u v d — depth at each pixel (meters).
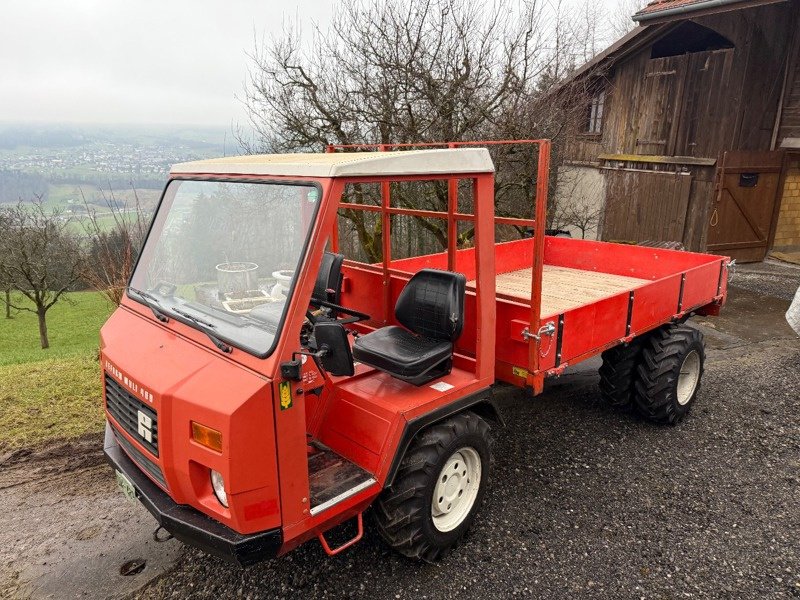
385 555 3.23
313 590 2.98
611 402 4.86
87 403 5.24
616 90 12.60
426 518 2.96
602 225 13.34
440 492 3.12
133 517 3.62
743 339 7.02
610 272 6.09
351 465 2.87
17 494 3.88
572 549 3.28
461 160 2.91
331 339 2.30
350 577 3.06
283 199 2.54
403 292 3.44
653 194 11.85
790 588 2.99
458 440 3.05
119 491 3.92
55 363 6.56
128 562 3.21
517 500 3.75
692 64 10.83
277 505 2.38
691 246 11.19
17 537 3.44
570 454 4.32
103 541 3.39
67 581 3.07
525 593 2.96
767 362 6.21
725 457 4.29
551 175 11.64
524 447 4.43
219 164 2.92
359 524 2.86
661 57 11.93
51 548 3.33
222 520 2.36
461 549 3.28
